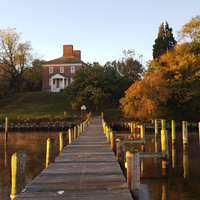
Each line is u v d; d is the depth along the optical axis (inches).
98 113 1889.8
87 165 331.9
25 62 2625.5
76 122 1568.7
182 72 1387.8
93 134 765.9
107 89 1908.2
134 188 231.6
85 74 1983.3
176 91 1371.8
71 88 1956.2
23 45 2593.5
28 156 637.3
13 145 874.8
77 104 1828.2
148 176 435.5
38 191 219.5
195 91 1333.7
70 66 2819.9
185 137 742.5
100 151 453.1
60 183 244.5
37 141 988.6
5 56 2534.5
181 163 551.5
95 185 237.3
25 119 1600.6
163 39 2340.1
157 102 1334.9
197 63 1392.7
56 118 1630.2
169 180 409.7
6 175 453.7
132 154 234.7
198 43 1571.1
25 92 2605.8
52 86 2736.2
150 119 1405.0
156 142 925.2
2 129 1499.8
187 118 1523.1
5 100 2332.7
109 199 196.2
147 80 1349.7
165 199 316.5
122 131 1441.9
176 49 1521.9
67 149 477.1
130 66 2593.5
